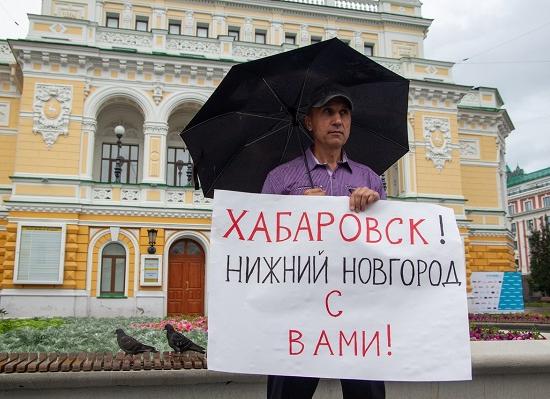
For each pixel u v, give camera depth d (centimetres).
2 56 2481
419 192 2512
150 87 2281
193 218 2200
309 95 314
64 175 2119
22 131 2112
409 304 263
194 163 350
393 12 3012
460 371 256
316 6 2891
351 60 304
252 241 268
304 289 262
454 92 2611
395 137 339
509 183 7025
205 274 2217
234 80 303
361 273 265
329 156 294
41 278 2005
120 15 2670
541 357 435
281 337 257
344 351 256
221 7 2795
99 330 925
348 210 273
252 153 344
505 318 1509
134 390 415
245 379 420
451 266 270
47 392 406
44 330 838
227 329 257
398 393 433
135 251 2131
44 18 2222
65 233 2055
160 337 768
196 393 420
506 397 435
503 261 2861
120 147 2356
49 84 2164
